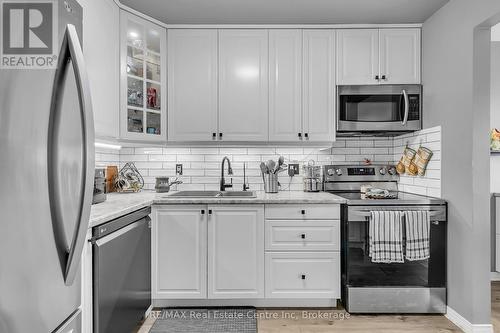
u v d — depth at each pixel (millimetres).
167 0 2404
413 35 2779
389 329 2193
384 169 3061
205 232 2455
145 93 2646
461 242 2240
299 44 2791
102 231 1560
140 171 3105
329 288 2451
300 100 2795
